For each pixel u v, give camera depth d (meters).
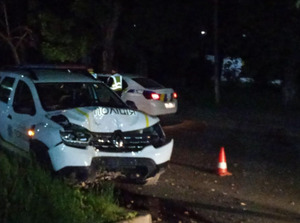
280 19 21.61
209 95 27.16
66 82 9.58
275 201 9.49
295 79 24.70
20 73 9.80
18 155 8.39
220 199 9.32
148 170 8.63
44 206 6.36
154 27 22.95
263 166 12.35
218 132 17.30
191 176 10.85
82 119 8.27
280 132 17.58
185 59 28.64
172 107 18.33
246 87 30.50
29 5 23.80
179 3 22.92
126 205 8.33
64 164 7.98
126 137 8.48
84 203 7.07
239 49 24.30
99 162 8.20
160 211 8.30
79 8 21.67
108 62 23.20
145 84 18.02
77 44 23.06
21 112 9.05
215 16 23.52
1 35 26.16
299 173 11.80
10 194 6.37
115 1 22.22
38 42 26.58
